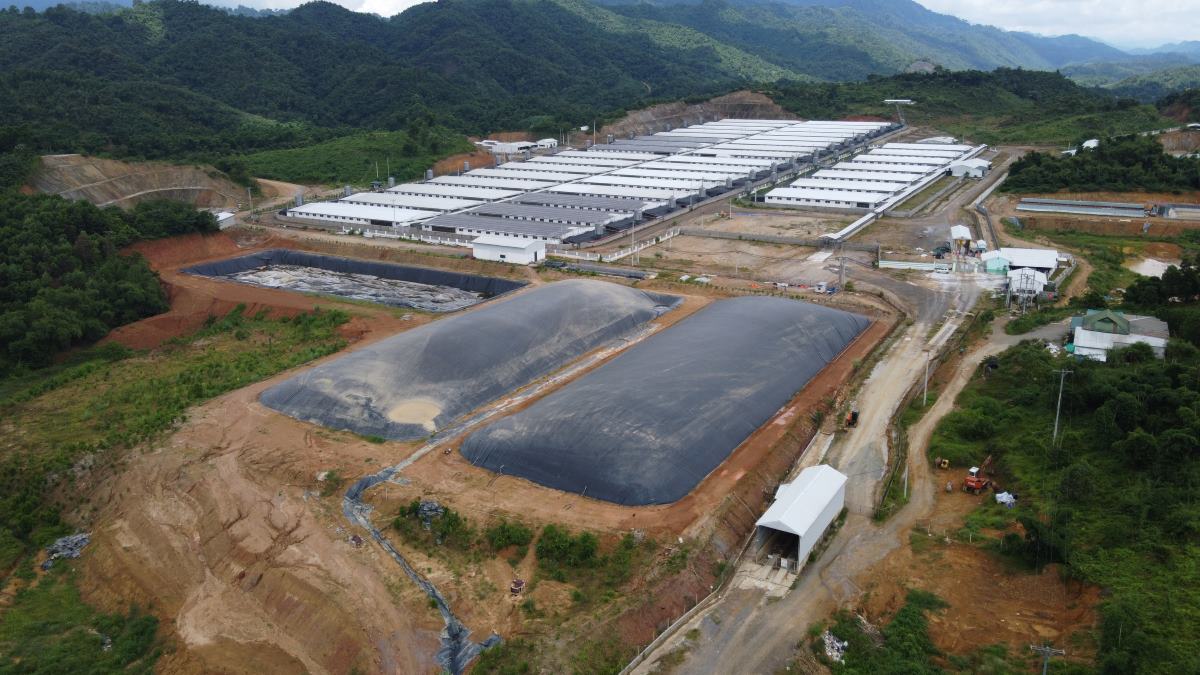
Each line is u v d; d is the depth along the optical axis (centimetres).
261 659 4094
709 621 3978
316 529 4831
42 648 4344
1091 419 5253
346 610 4172
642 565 4259
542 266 10419
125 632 4444
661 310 8525
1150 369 5400
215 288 9944
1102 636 3466
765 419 5841
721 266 10338
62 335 8319
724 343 6731
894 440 5647
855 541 4531
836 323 7594
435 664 3788
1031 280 8331
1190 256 10300
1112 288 8994
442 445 5684
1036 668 3453
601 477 4934
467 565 4444
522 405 6303
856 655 3716
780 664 3675
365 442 5778
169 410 6531
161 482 5541
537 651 3731
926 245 11044
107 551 5081
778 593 4150
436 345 6756
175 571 4800
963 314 8206
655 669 3675
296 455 5603
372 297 9744
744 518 4772
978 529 4453
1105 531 4131
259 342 8425
